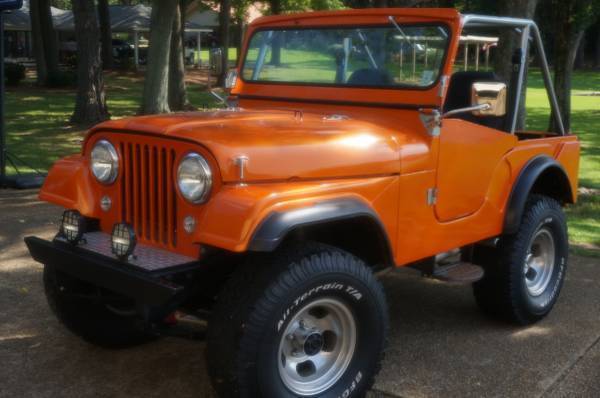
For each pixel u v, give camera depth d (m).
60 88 28.31
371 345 3.38
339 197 3.24
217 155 3.02
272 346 2.99
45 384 3.74
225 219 2.91
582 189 9.99
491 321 4.79
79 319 3.96
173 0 15.29
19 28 43.03
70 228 3.48
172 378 3.85
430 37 3.88
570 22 12.42
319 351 3.33
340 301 3.24
